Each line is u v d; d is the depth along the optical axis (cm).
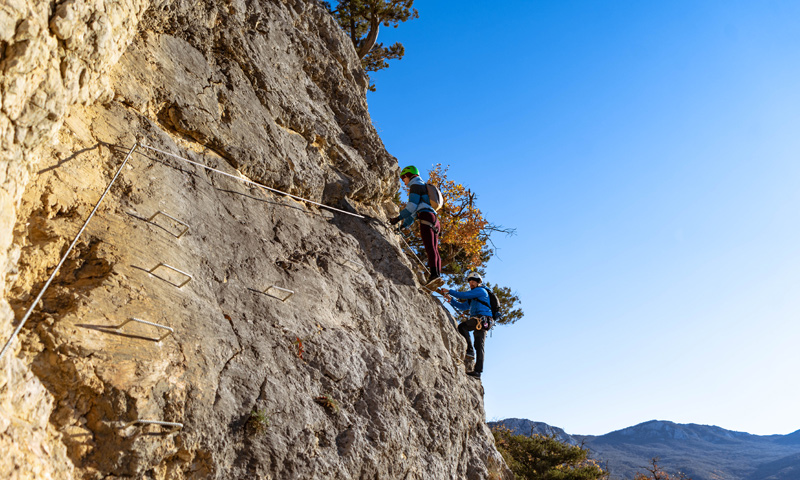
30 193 351
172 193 461
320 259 606
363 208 774
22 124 299
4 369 282
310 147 693
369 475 493
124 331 356
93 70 381
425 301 754
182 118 508
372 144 816
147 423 338
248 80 623
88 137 412
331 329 550
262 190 588
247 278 493
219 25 609
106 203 401
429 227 787
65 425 311
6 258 310
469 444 724
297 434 439
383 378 572
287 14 763
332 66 820
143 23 507
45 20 302
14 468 259
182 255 437
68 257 362
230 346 428
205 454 372
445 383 687
